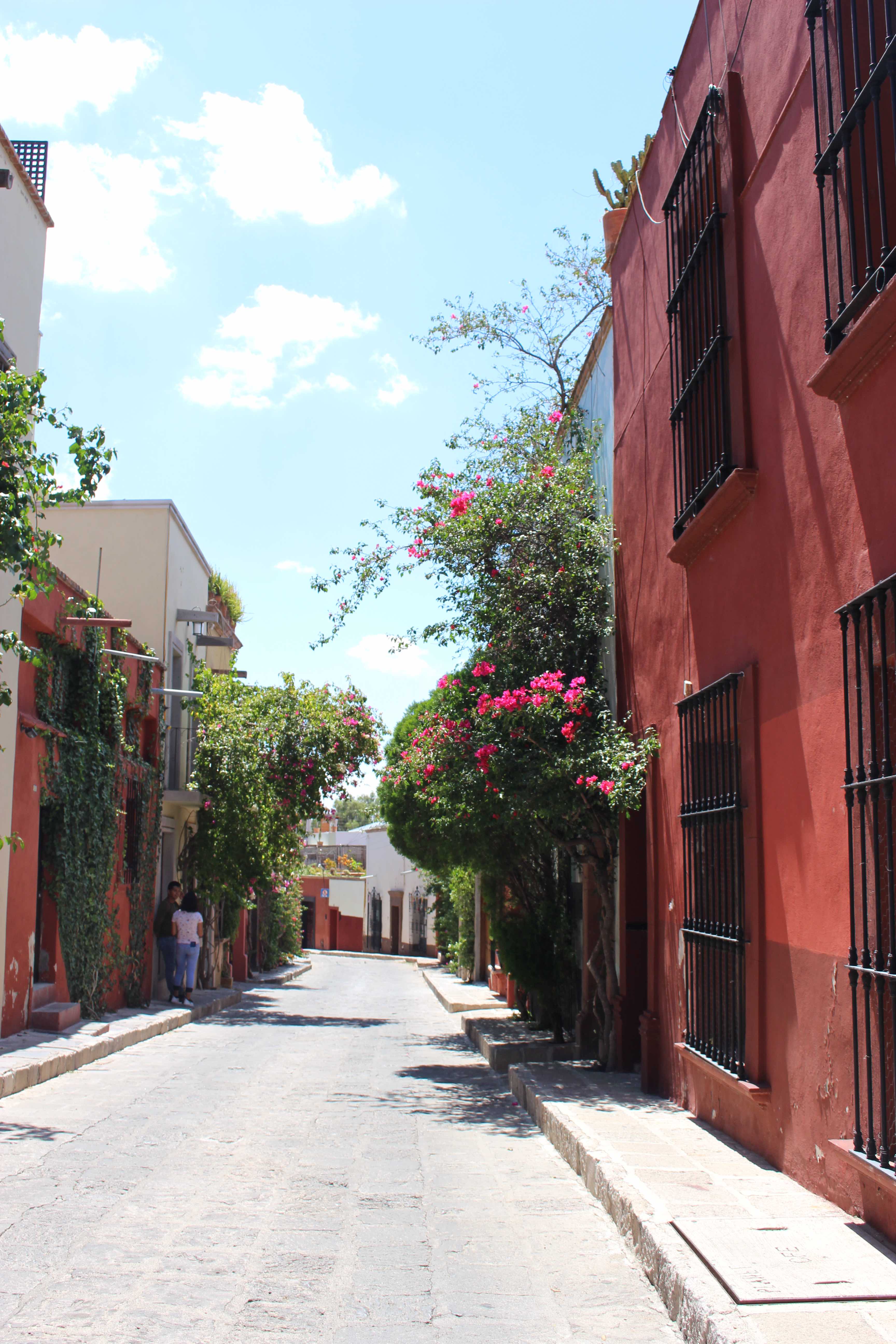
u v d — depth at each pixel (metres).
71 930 13.26
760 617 6.29
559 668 10.91
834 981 5.09
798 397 5.73
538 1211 5.57
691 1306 3.79
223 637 23.45
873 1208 4.52
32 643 12.15
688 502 7.62
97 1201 5.55
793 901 5.64
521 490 10.85
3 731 10.85
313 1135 7.49
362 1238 5.04
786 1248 4.20
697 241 7.62
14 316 11.18
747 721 6.39
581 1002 12.59
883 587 4.52
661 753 8.66
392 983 31.12
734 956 6.52
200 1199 5.64
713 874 7.00
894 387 4.61
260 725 20.22
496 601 10.78
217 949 22.20
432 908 37.62
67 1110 8.17
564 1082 9.03
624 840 10.14
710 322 7.21
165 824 19.67
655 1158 5.96
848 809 4.80
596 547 10.80
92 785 13.66
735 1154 6.11
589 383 12.40
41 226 11.88
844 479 5.12
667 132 8.59
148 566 20.27
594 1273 4.59
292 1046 13.36
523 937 13.06
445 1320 4.02
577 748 9.59
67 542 20.25
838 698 5.14
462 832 13.10
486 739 10.37
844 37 5.20
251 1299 4.18
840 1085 4.99
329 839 73.19
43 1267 4.49
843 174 5.12
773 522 6.09
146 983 17.19
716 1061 6.77
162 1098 8.84
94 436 8.16
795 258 5.82
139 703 16.31
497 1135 7.70
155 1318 3.94
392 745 23.00
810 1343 3.30
